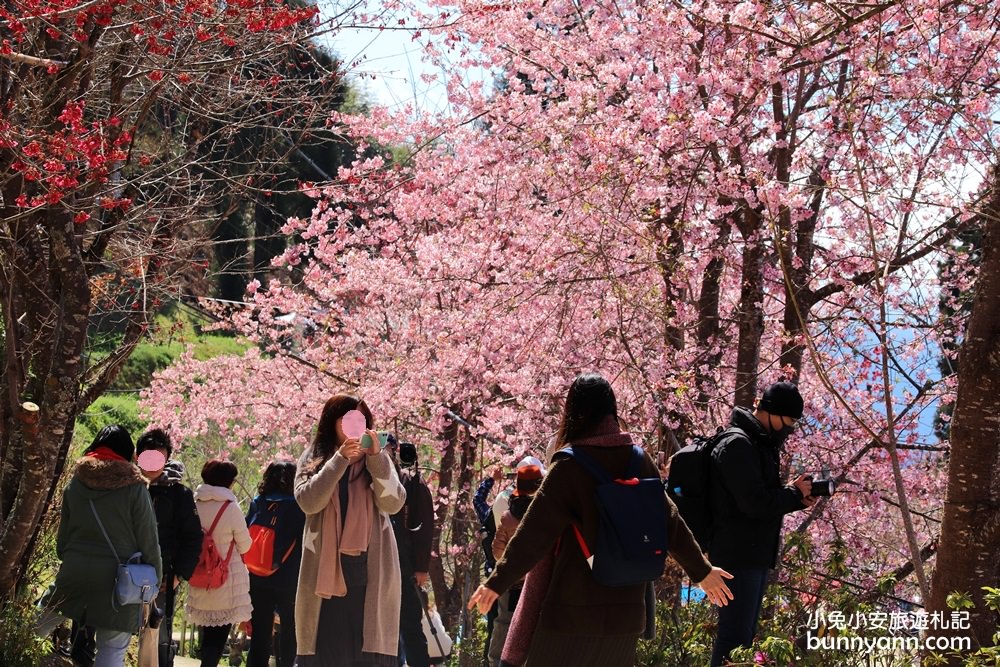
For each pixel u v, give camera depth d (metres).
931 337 11.98
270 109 11.16
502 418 13.18
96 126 8.07
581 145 11.19
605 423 4.47
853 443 12.19
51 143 7.17
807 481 6.11
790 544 7.14
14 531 7.44
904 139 10.06
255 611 7.79
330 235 14.68
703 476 6.11
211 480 7.82
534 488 6.92
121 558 6.26
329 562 5.91
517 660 4.49
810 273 11.37
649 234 11.16
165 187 10.18
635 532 4.16
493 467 14.05
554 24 12.85
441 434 14.91
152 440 7.41
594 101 11.20
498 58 13.02
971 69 9.59
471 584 14.26
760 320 11.20
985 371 6.19
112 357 9.24
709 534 6.12
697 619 7.55
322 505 5.84
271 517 7.75
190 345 17.28
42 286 8.32
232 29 8.95
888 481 12.57
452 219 13.69
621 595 4.35
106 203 8.59
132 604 6.27
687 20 10.62
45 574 9.08
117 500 6.27
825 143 10.38
